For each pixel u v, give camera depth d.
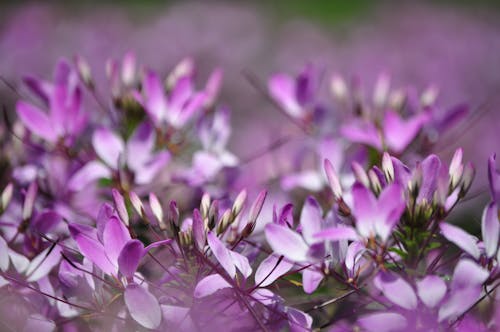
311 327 0.61
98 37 1.62
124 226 0.59
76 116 0.69
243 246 0.62
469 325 0.58
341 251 0.60
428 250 0.61
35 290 0.61
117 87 0.71
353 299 0.62
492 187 0.58
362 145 0.73
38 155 0.70
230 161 0.71
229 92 1.42
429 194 0.60
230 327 0.60
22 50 1.47
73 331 0.61
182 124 0.70
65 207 0.68
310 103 0.76
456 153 0.61
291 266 0.60
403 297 0.56
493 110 1.25
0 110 1.00
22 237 0.65
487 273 0.56
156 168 0.68
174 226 0.60
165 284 0.61
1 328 0.61
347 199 0.63
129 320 0.60
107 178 0.70
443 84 1.60
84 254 0.59
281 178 0.74
